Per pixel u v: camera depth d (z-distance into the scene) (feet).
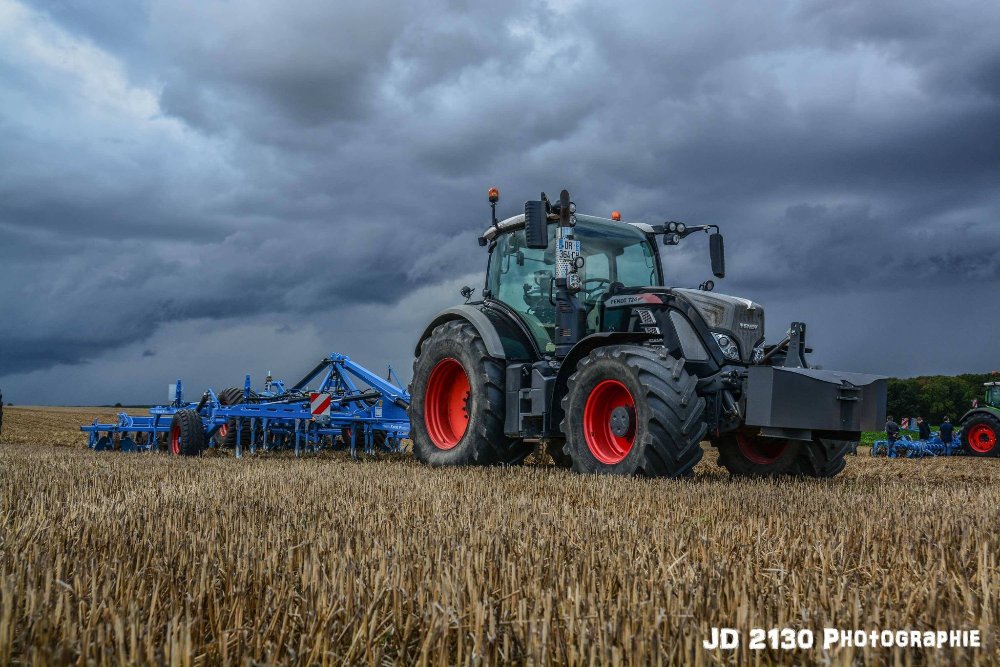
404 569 7.77
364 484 18.21
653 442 20.15
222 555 8.76
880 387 21.35
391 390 35.58
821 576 8.01
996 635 5.87
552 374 24.57
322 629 5.92
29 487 16.88
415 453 29.25
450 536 10.18
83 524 10.78
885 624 6.33
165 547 9.30
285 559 8.65
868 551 9.78
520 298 26.94
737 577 7.58
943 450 60.85
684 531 10.93
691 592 6.86
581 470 22.29
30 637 5.74
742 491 16.92
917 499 16.37
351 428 34.27
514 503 14.20
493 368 26.04
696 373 21.97
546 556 8.82
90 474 20.89
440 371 28.73
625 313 23.84
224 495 15.40
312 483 18.48
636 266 26.30
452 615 6.06
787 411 20.31
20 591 6.73
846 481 22.48
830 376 20.81
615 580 7.64
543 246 23.70
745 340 22.45
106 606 6.37
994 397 60.64
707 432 21.81
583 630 5.54
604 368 21.91
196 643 5.87
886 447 63.62
